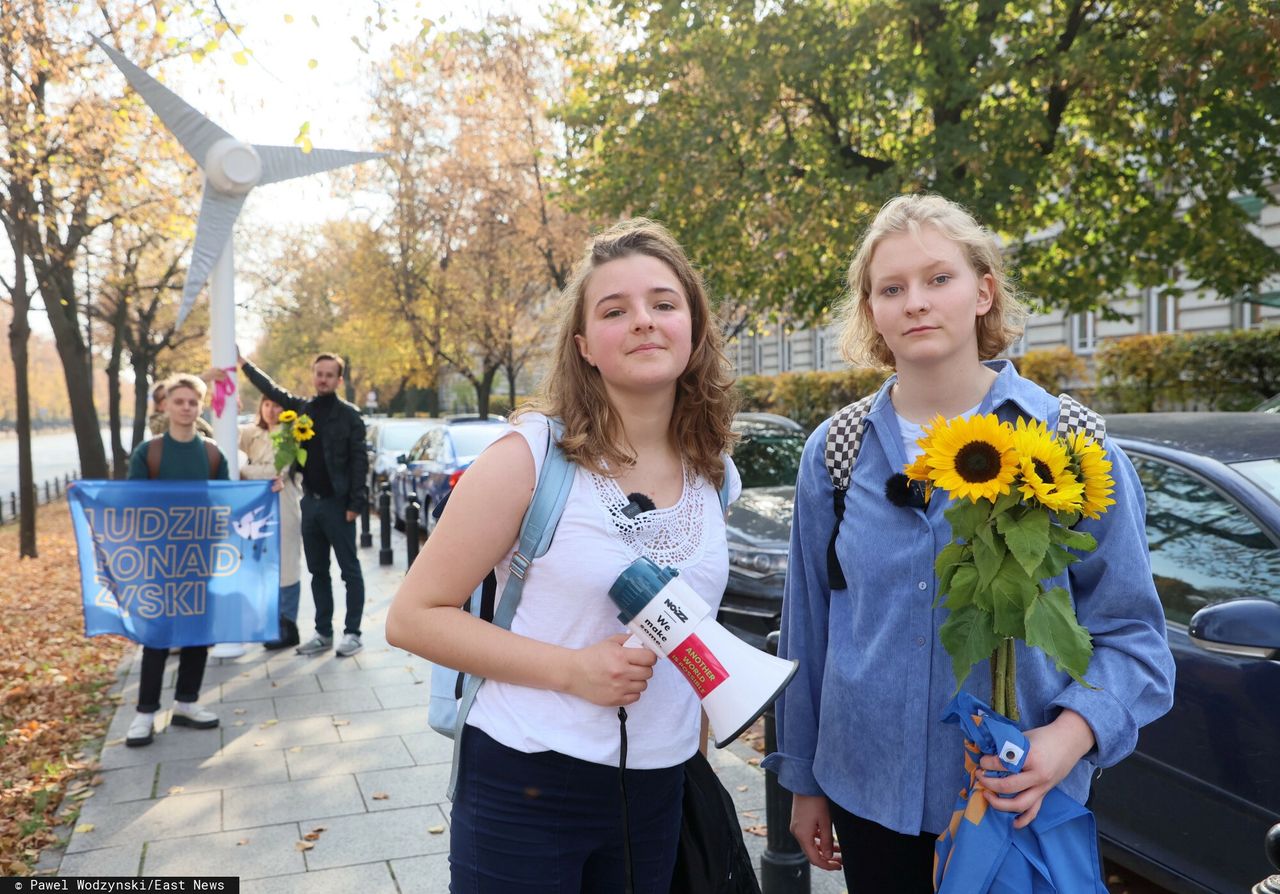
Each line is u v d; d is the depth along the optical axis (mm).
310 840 3926
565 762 1747
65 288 16172
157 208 14953
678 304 1854
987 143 9445
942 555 1673
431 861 3752
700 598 1686
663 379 1813
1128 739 1640
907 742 1833
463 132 21547
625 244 1900
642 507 1819
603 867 1892
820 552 2070
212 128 6980
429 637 1703
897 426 1947
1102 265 11102
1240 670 2781
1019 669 1728
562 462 1788
